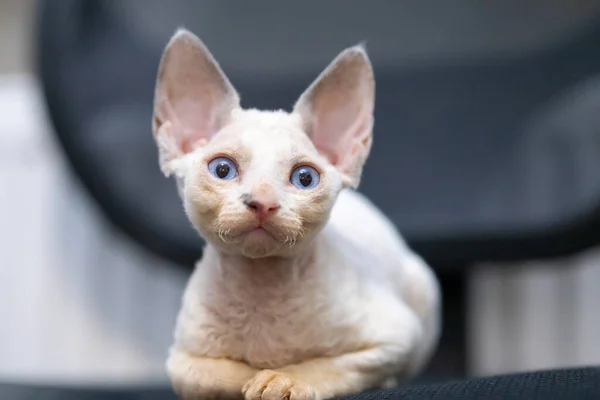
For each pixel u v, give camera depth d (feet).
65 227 3.04
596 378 1.29
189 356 1.56
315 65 2.49
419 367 2.00
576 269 2.94
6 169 3.01
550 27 2.45
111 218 2.48
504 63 2.45
